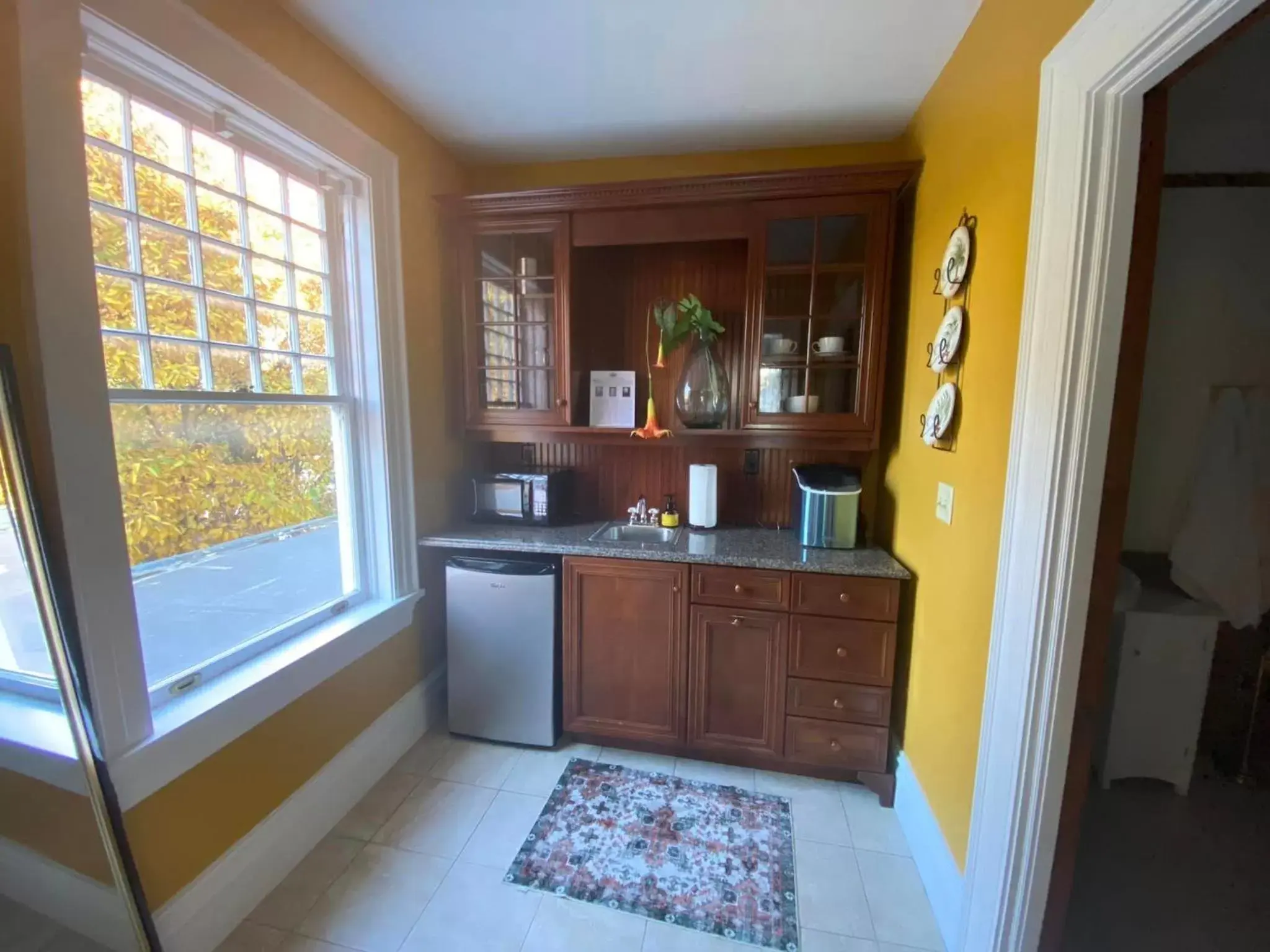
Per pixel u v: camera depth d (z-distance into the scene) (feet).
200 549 4.85
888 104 6.49
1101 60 3.17
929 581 5.81
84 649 3.76
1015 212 4.17
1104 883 5.54
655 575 6.90
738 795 6.57
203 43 4.31
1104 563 3.65
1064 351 3.52
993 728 4.23
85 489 3.73
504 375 7.86
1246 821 6.45
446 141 7.56
